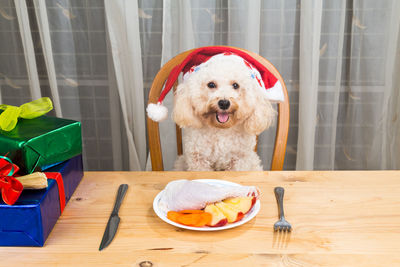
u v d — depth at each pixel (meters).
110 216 0.67
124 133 1.81
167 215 0.66
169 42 1.61
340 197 0.75
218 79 1.05
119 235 0.62
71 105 1.76
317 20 1.53
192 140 1.16
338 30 1.61
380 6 1.57
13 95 1.75
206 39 1.62
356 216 0.68
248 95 1.07
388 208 0.71
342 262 0.55
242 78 1.06
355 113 1.71
